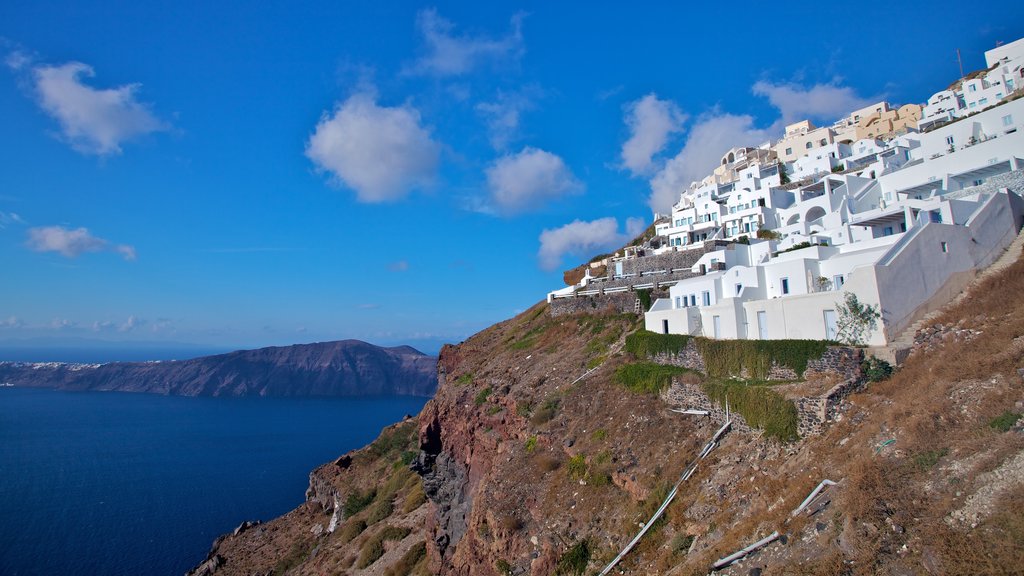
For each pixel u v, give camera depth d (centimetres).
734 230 6712
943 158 4475
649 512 2247
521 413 3647
